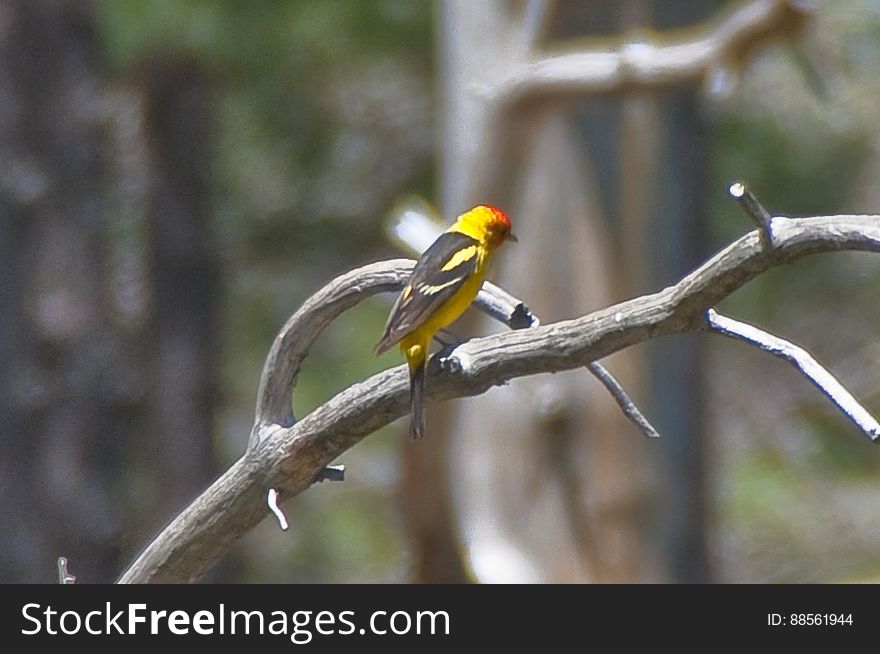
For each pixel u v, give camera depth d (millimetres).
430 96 19188
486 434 12414
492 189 11742
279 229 19875
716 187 18531
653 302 5160
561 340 5375
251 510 6270
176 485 19141
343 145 19344
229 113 19000
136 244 19406
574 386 12625
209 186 18891
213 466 19422
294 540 19438
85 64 15367
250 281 20297
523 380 12406
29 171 14953
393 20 16859
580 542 12625
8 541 14812
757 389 22500
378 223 19703
